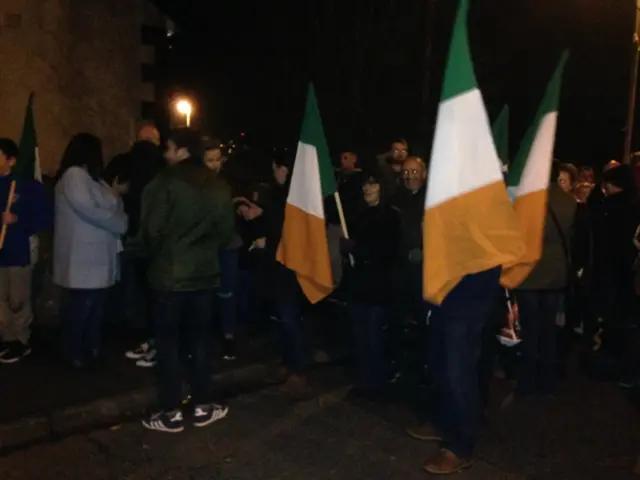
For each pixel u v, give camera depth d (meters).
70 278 5.70
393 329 6.24
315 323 7.87
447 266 4.29
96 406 5.31
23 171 6.46
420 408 5.61
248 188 6.85
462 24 4.21
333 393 5.90
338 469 4.62
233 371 6.11
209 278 4.92
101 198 5.63
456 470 4.56
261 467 4.62
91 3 7.85
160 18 8.48
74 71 7.78
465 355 4.46
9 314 6.21
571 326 7.88
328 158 5.46
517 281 5.28
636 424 5.39
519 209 5.29
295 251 5.52
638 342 6.70
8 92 7.31
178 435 5.04
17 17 7.32
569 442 5.07
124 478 4.43
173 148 4.89
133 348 6.49
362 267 5.62
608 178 6.73
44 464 4.58
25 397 5.37
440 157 4.27
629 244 6.59
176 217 4.73
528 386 5.91
